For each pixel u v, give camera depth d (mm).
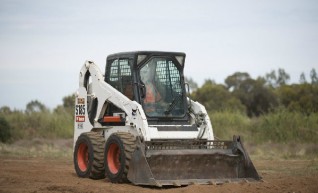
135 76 15547
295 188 13578
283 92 47094
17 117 32906
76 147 16594
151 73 15742
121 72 16141
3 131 29734
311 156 23922
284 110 30250
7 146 27781
